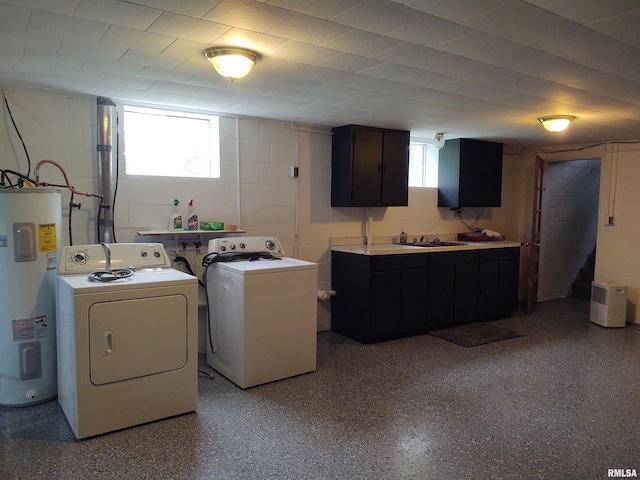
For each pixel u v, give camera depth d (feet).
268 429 8.81
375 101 11.47
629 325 16.96
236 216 13.58
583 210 22.57
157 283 8.89
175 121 12.85
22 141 10.52
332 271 15.71
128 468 7.47
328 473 7.37
